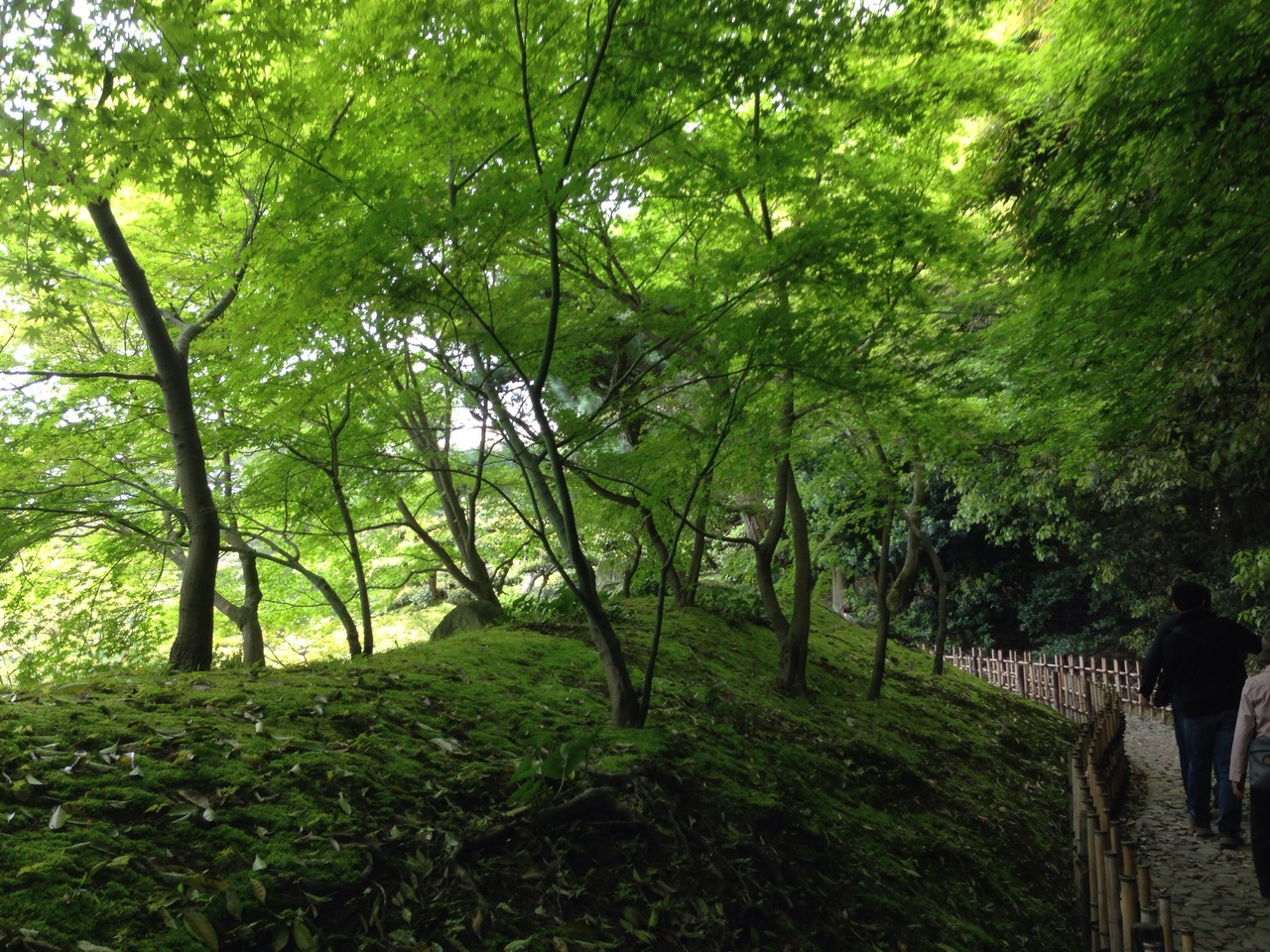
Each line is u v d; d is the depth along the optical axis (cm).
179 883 289
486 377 616
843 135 788
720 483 835
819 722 780
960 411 912
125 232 874
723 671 841
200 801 332
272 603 1277
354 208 537
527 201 454
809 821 522
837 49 519
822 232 532
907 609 2083
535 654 703
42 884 267
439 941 311
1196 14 525
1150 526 1530
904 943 441
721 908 387
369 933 303
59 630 981
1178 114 532
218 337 736
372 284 502
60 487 815
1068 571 1881
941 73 741
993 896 557
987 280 951
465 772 425
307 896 303
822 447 991
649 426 847
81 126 486
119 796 322
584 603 559
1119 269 639
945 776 767
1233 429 783
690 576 1113
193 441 688
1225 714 696
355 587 1306
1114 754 859
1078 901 585
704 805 471
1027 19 994
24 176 492
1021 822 726
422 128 570
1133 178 596
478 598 1038
